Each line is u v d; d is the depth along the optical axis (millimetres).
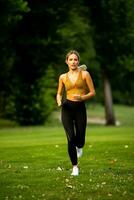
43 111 60844
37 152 23078
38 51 56344
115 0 59969
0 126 58125
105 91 65812
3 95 67562
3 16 46031
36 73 59094
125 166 18500
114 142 26484
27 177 16234
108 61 63281
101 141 27250
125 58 62844
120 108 104625
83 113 16094
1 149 24625
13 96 60469
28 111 60312
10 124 61406
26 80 59750
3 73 58500
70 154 16125
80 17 60844
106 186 14586
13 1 45500
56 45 56969
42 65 58125
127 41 61719
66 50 58500
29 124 60781
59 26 56750
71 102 15992
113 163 19250
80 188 14375
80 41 61094
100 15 60844
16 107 60250
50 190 14250
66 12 56094
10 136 34062
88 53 63125
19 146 25875
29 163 19828
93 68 70062
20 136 33781
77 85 15992
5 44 54031
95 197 13352
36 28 54875
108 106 65750
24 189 14461
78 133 16156
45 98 61062
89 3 60125
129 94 78312
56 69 66875
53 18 54594
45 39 55812
